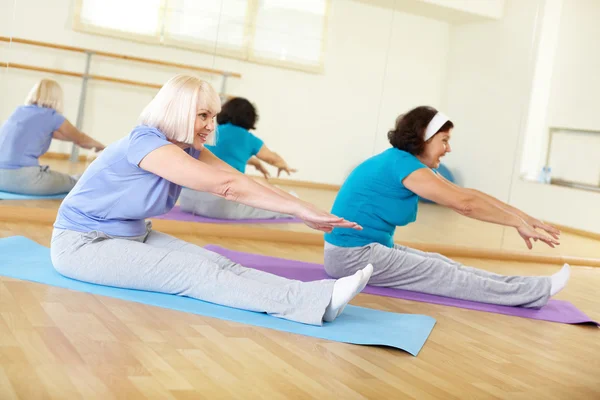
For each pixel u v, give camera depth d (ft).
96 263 8.87
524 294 11.07
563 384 7.41
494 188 17.98
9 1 13.35
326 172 16.42
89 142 14.23
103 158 9.00
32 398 5.26
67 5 13.76
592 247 19.20
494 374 7.45
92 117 14.23
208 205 15.01
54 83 13.82
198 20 14.88
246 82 15.48
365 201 11.36
